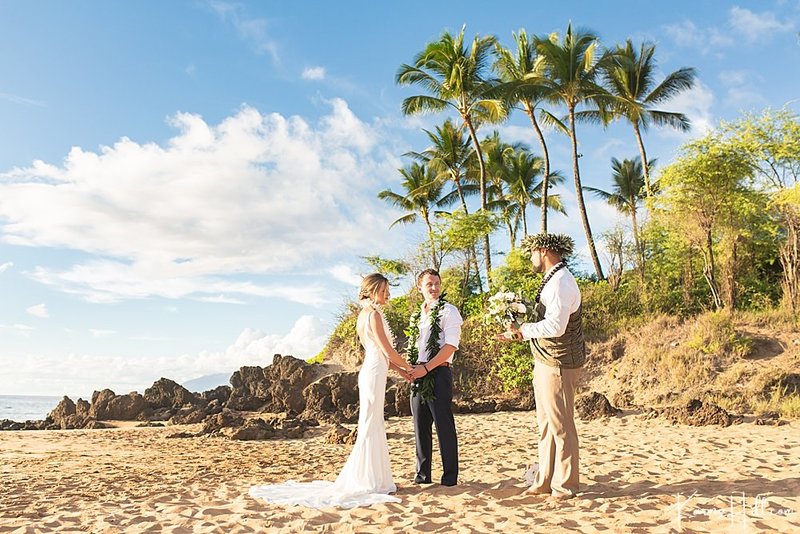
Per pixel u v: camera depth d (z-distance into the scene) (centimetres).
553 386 491
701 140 1897
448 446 559
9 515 502
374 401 542
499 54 2767
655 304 1897
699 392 1395
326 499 510
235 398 2144
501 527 400
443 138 3194
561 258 509
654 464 678
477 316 2042
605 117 2867
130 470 849
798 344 1469
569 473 487
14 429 2062
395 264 2394
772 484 507
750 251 1933
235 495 559
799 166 1931
